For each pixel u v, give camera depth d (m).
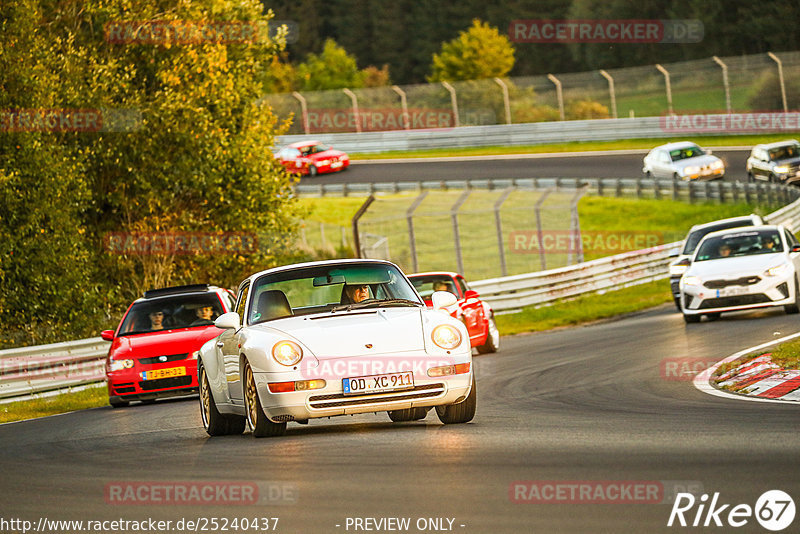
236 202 104.62
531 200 179.25
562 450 26.23
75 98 89.88
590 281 112.50
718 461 23.56
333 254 146.12
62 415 54.56
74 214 89.69
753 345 52.06
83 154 93.25
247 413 33.06
